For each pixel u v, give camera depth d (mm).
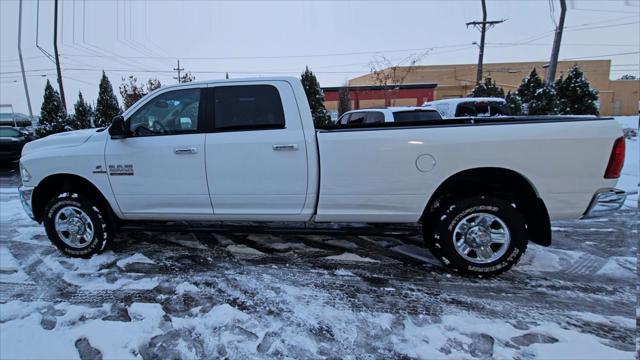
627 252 4020
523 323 2730
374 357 2389
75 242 3941
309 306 2982
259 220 3678
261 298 3115
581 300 3043
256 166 3463
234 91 3553
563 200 3150
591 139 3064
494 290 3215
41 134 17609
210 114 3564
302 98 3475
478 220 3340
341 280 3428
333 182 3393
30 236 4781
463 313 2865
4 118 35125
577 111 13898
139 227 3975
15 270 3732
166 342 2557
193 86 3623
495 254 3373
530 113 14781
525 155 3119
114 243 4383
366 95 37969
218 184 3555
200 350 2477
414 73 45031
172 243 4379
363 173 3344
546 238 3266
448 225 3352
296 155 3400
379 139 3289
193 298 3125
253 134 3461
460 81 45125
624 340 2514
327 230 3676
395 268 3674
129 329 2705
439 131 3250
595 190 3107
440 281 3387
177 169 3592
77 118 19578
